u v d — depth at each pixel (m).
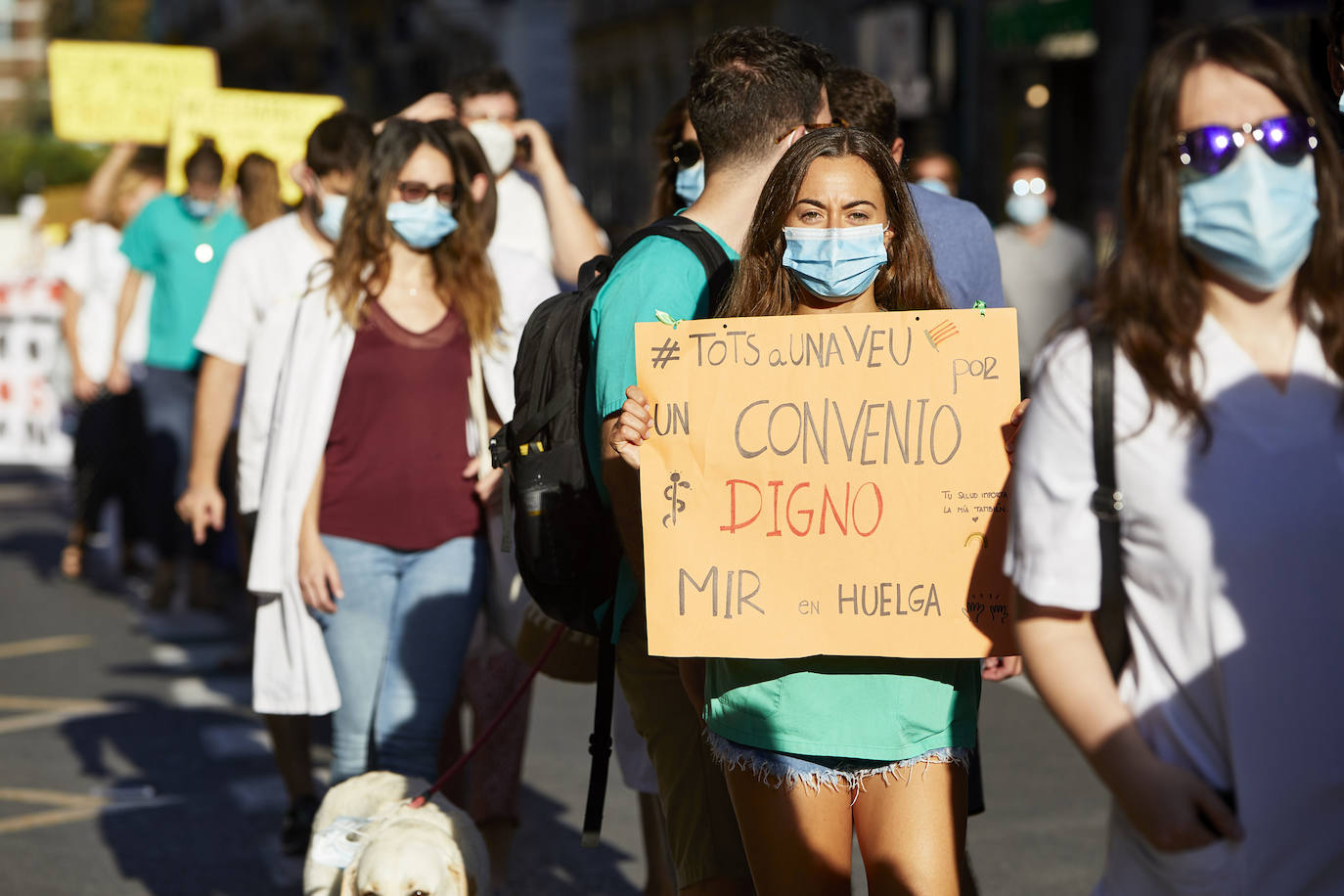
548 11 81.00
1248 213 4.19
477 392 9.11
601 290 6.66
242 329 11.05
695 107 6.80
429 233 8.96
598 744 7.13
